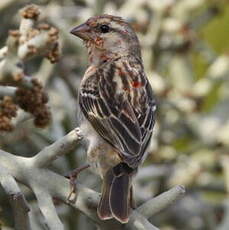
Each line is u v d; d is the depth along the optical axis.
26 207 6.50
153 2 12.57
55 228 6.55
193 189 12.61
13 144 11.14
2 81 7.27
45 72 11.98
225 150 12.76
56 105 11.98
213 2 13.84
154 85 12.36
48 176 6.87
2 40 12.45
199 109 12.75
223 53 13.55
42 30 7.23
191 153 12.78
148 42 12.60
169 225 12.98
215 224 12.96
